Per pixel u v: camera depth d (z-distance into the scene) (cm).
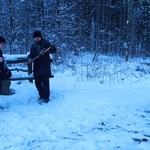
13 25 1798
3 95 688
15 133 473
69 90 816
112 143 432
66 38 1728
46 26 1770
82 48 1830
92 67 1212
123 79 1052
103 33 2406
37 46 675
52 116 567
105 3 2533
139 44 3022
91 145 421
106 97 710
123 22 2619
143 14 2811
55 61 1380
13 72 803
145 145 429
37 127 502
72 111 604
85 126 517
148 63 1391
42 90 686
